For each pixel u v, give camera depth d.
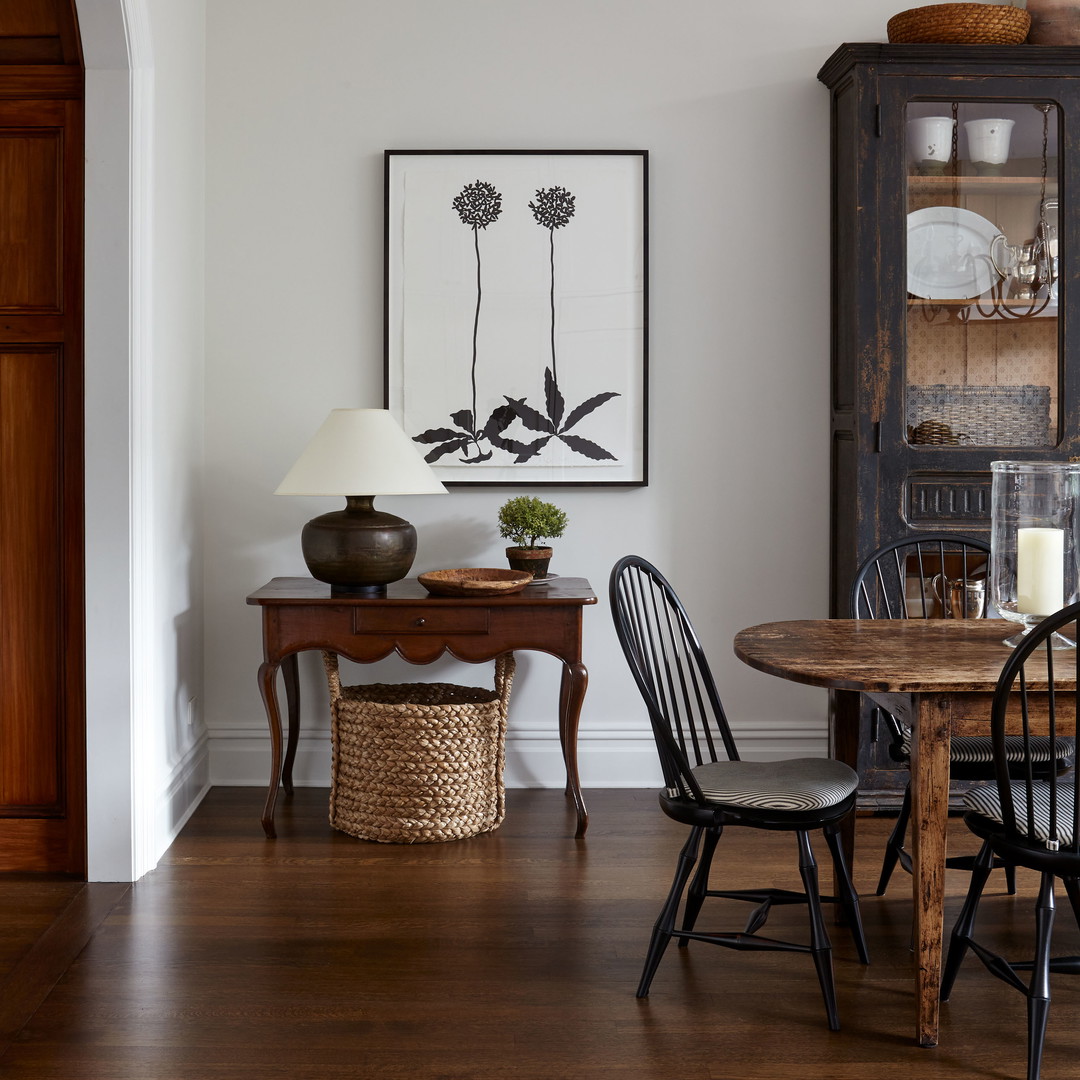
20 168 2.97
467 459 3.80
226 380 3.80
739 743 3.89
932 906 2.14
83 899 2.86
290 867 3.09
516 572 3.46
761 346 3.81
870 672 2.14
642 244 3.75
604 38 3.76
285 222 3.77
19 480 3.03
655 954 2.35
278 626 3.33
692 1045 2.16
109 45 2.86
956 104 3.45
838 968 2.50
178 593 3.47
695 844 2.36
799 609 3.86
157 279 3.16
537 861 3.13
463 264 3.76
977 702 2.15
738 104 3.77
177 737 3.48
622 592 2.46
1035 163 3.46
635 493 3.84
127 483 2.94
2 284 2.99
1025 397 3.50
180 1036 2.19
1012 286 3.48
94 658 2.96
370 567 3.31
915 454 3.48
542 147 3.77
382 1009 2.29
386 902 2.84
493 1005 2.32
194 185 3.62
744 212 3.79
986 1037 2.21
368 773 3.30
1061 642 2.40
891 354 3.46
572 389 3.79
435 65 3.75
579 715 3.65
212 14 3.73
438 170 3.74
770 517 3.85
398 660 3.84
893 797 3.52
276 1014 2.27
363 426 3.34
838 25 3.76
